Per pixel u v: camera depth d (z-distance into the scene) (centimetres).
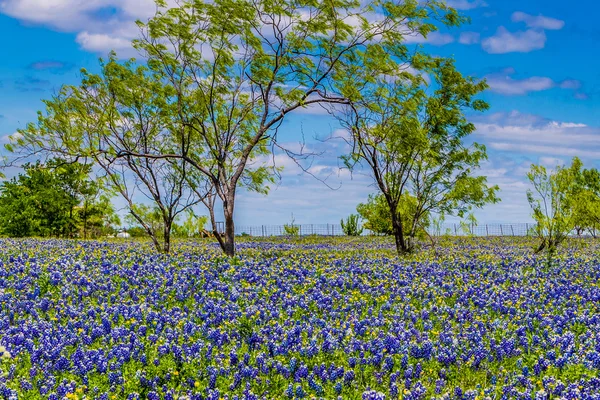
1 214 4769
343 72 2667
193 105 2833
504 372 1094
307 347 1152
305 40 2636
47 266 1988
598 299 1812
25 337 1195
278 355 1131
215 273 1991
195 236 6394
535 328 1437
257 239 5941
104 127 2858
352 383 1002
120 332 1219
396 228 3356
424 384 1025
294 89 2666
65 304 1507
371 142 2795
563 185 3488
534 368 1095
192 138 2986
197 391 935
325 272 2150
